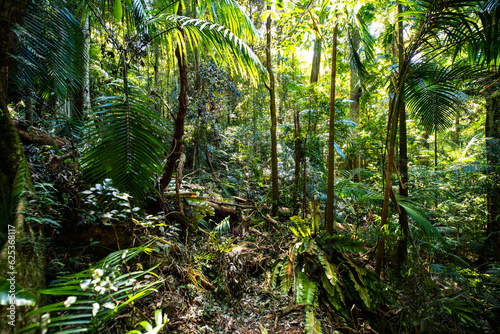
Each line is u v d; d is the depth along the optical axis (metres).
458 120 8.06
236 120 9.34
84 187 2.25
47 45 2.68
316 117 4.70
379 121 4.81
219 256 2.81
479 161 4.34
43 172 2.16
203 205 3.38
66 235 2.12
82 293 1.12
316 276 2.68
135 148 2.25
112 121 2.20
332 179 3.03
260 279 2.93
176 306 2.05
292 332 2.18
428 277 2.72
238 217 4.15
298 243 2.85
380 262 2.85
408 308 2.43
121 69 2.47
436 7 2.20
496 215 3.91
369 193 3.30
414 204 3.09
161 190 2.99
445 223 4.39
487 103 3.88
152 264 2.30
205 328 2.03
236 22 2.63
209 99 5.59
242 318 2.30
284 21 3.19
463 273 3.07
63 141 3.11
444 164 6.28
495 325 2.27
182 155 3.29
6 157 1.54
